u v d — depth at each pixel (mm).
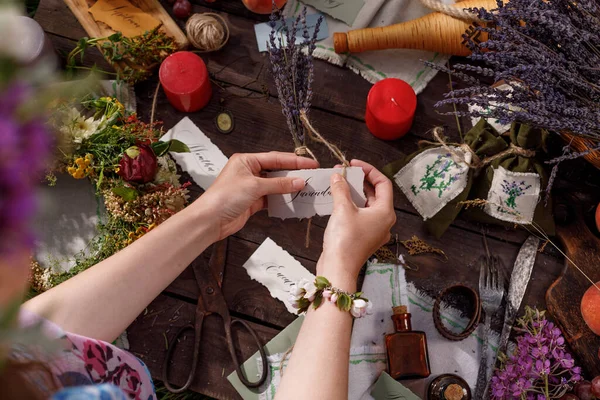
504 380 1046
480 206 1136
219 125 1225
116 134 1043
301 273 1158
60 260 1119
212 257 1156
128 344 1139
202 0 1263
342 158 923
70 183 1141
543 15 826
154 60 1207
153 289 742
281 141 1222
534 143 1069
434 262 1166
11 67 232
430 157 1133
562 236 1146
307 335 734
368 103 1119
